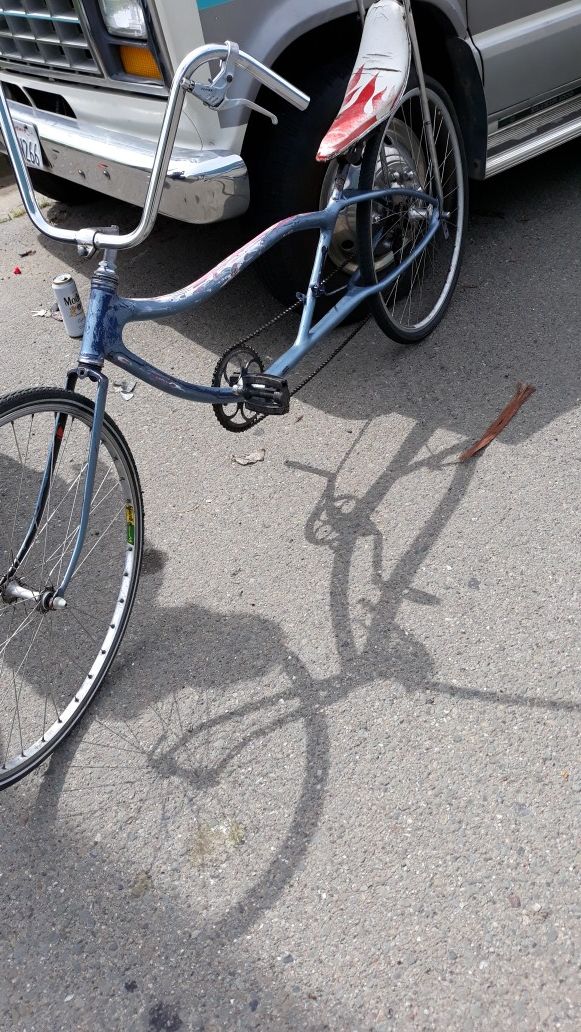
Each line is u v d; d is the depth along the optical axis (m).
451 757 2.07
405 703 2.21
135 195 3.20
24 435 3.25
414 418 3.09
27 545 2.17
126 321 2.15
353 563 2.61
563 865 1.84
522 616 2.36
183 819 2.07
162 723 2.29
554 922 1.76
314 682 2.30
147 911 1.92
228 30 2.80
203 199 2.93
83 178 3.41
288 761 2.14
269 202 3.20
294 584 2.58
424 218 3.23
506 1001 1.66
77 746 2.28
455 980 1.71
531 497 2.70
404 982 1.72
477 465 2.84
